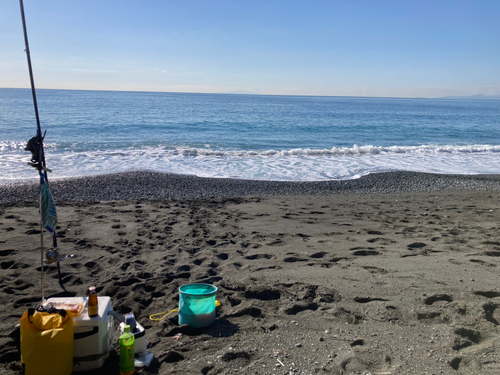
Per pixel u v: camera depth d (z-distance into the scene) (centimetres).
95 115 3878
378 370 292
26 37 306
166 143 2142
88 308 289
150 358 304
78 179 1180
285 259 562
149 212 838
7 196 970
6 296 421
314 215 855
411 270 513
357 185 1256
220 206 921
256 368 294
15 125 2736
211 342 334
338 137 2716
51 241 622
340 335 346
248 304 407
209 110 5744
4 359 305
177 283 467
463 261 550
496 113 7831
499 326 360
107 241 632
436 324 367
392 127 3538
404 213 885
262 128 3120
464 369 292
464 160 1855
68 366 271
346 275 496
